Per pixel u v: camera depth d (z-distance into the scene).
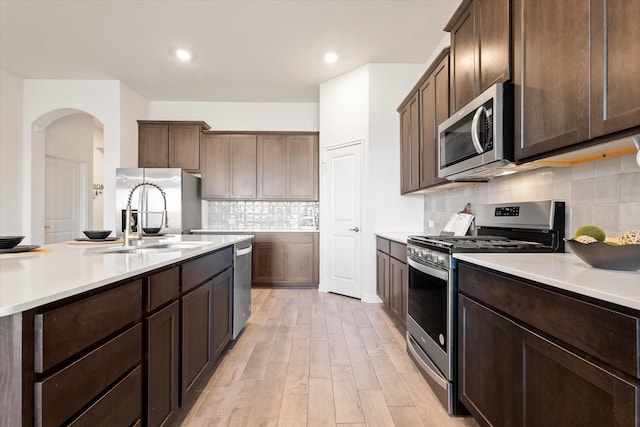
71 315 0.88
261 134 4.99
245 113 5.31
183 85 4.62
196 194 4.85
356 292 4.10
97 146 6.91
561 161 1.65
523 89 1.59
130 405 1.15
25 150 4.34
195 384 1.78
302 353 2.49
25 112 4.35
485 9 1.90
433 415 1.73
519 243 1.88
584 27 1.22
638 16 1.01
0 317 0.74
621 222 1.46
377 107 3.96
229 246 2.51
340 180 4.31
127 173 4.29
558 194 1.84
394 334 2.88
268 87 4.70
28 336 0.76
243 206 5.26
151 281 1.30
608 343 0.81
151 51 3.68
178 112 5.26
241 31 3.30
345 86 4.25
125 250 1.96
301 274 4.81
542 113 1.46
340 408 1.79
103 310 1.01
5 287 0.87
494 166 1.84
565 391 0.95
